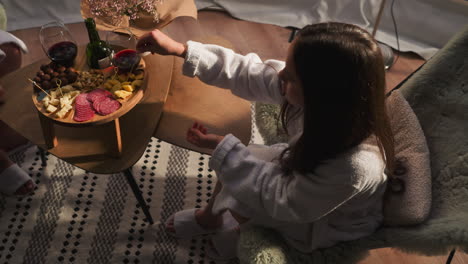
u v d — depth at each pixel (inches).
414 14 89.4
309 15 96.9
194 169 68.3
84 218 62.1
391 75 85.6
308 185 36.0
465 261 59.1
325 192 35.6
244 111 51.5
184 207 64.0
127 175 52.4
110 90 47.6
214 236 58.9
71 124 43.7
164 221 62.2
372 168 34.9
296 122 41.6
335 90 30.0
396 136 41.0
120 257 58.6
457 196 35.6
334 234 40.6
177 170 68.0
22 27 90.3
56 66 49.6
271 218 41.6
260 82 45.2
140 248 59.5
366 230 40.5
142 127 48.4
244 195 40.4
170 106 51.5
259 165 40.5
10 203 62.7
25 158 67.7
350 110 30.8
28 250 58.5
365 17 94.3
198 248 59.9
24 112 49.7
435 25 88.2
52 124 45.2
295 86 33.7
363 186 35.4
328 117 31.3
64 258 58.1
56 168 66.9
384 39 92.4
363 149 34.8
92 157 46.5
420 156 38.6
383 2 74.5
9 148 64.0
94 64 51.4
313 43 29.7
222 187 45.7
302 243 41.9
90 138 48.4
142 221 62.1
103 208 63.2
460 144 37.1
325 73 29.6
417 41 91.9
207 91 53.5
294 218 38.3
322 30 30.3
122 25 56.1
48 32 50.0
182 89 53.6
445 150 38.3
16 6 90.0
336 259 40.3
